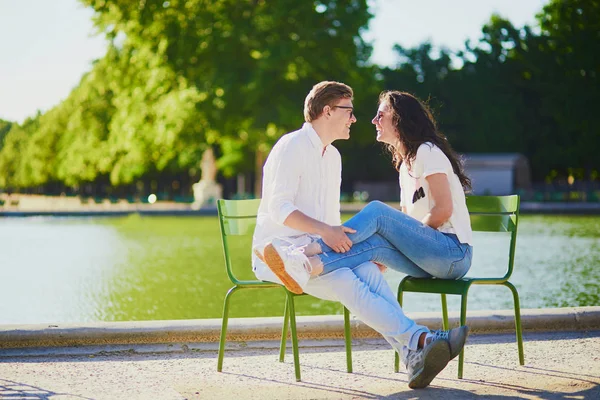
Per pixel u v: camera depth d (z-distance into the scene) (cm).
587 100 4675
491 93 5019
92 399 380
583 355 477
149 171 5728
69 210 3006
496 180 4447
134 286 934
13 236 1880
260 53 3091
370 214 408
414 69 5184
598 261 1175
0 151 11238
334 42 3138
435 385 405
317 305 781
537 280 957
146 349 500
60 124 7344
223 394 390
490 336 541
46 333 502
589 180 4897
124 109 3478
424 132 432
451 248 416
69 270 1116
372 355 489
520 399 372
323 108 427
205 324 520
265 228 430
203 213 3017
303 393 391
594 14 4738
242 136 3566
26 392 394
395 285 952
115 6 3103
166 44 3098
